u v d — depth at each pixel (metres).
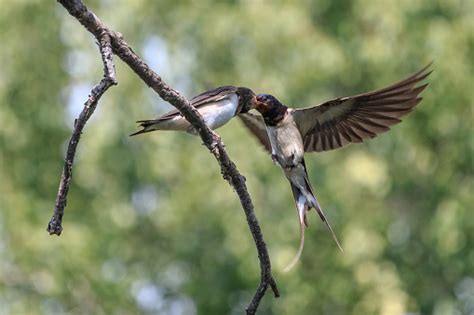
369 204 17.14
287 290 16.53
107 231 18.02
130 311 18.39
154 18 17.50
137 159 17.45
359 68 16.98
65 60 18.39
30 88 18.17
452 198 16.75
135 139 17.58
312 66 16.44
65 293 17.48
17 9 18.08
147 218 18.56
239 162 15.91
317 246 16.69
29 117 18.12
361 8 16.67
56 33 18.25
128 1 17.36
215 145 7.39
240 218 16.48
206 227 17.25
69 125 18.39
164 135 17.36
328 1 17.14
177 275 18.69
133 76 17.52
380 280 16.81
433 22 16.47
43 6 18.11
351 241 16.58
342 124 9.13
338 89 17.67
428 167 17.72
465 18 16.58
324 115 9.13
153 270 18.62
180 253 17.91
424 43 16.47
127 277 18.34
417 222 18.16
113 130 17.39
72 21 18.22
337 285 16.75
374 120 8.87
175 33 17.39
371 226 16.84
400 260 17.97
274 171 16.02
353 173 16.48
